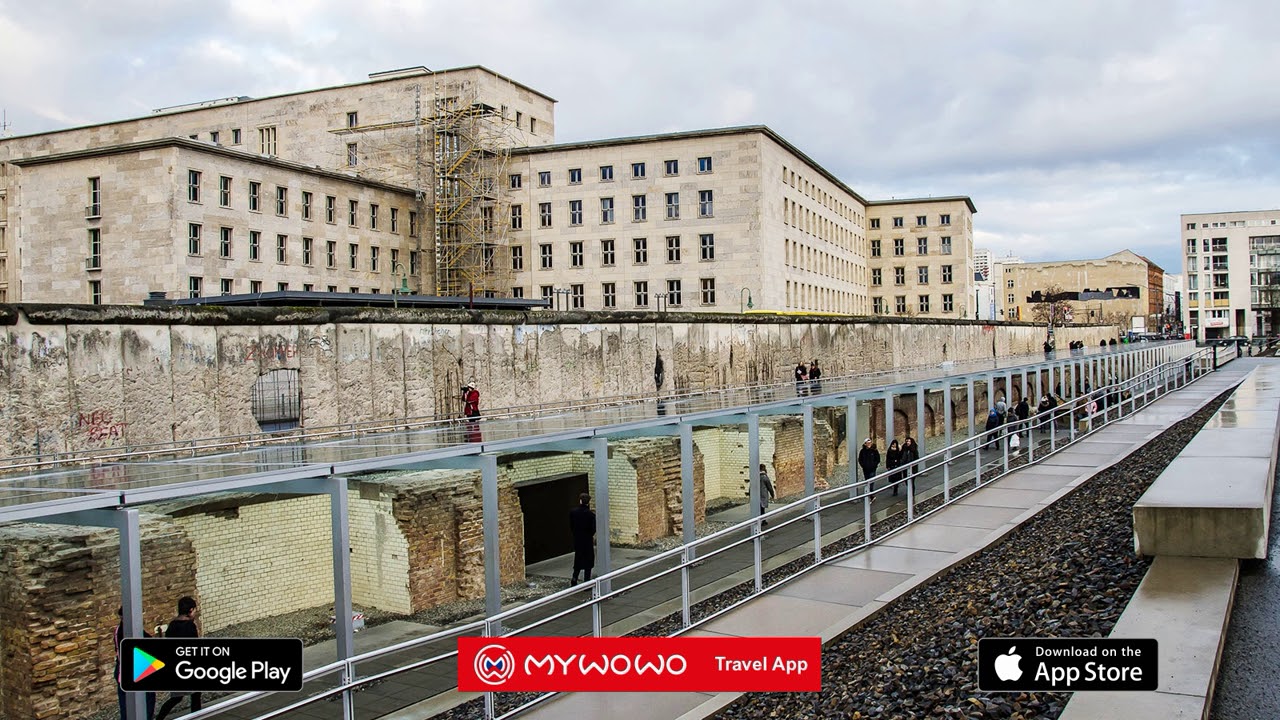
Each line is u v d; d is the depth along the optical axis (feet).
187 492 37.88
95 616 41.63
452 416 86.02
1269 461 49.85
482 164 210.18
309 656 47.19
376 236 196.24
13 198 211.00
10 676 40.11
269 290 168.76
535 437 53.83
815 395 89.51
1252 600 34.37
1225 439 59.93
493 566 48.42
